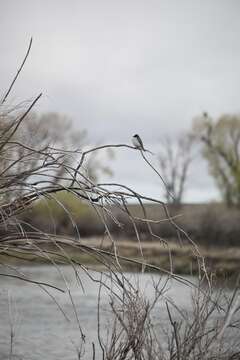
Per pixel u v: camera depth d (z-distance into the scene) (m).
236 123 53.03
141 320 5.96
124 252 28.00
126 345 6.01
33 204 5.98
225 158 52.06
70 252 20.94
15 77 5.54
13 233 5.65
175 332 6.02
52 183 5.55
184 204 48.03
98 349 11.02
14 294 19.98
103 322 13.23
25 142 5.81
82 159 5.45
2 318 13.88
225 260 31.30
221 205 47.50
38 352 10.90
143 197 5.48
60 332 12.95
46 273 28.28
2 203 5.70
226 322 5.55
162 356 6.20
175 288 17.52
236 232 42.19
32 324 13.97
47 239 5.64
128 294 5.97
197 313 6.14
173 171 74.44
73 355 10.59
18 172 5.75
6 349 11.11
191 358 6.14
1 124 5.71
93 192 5.45
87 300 18.66
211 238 42.12
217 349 6.57
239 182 49.44
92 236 42.53
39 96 5.40
